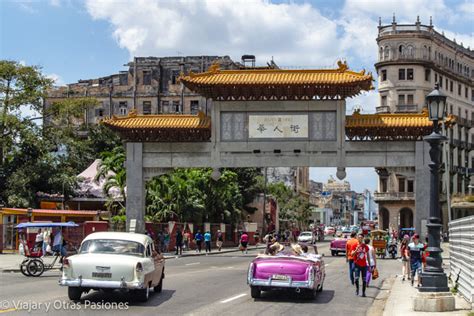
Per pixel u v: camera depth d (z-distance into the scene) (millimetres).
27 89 63969
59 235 32906
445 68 95438
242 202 79562
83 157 74812
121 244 18391
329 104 47562
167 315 15625
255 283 19328
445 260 45188
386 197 94500
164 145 48812
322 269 22109
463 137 100125
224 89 47281
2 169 64312
